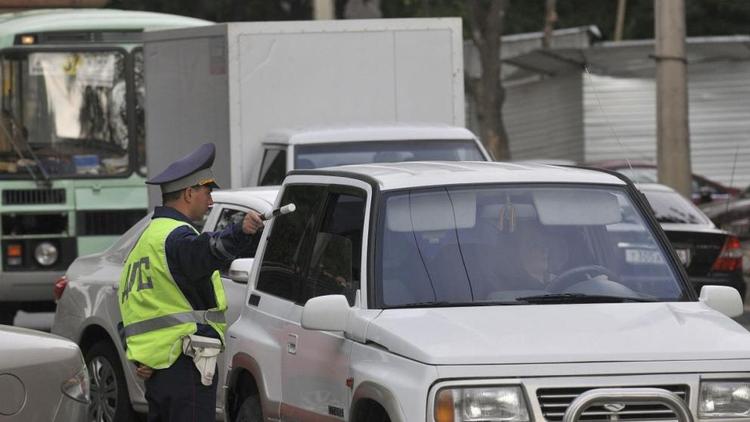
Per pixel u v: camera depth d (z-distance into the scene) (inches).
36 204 1905.8
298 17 4512.8
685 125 2475.4
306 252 904.3
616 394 716.0
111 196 1929.1
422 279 815.1
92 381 1250.6
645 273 842.2
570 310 792.3
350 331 802.2
